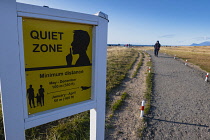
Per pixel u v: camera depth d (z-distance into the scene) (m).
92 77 2.20
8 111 1.56
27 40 1.58
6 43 1.44
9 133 1.61
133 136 3.60
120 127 3.93
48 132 3.44
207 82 8.84
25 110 1.67
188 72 11.55
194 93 6.82
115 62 14.20
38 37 1.65
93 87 2.22
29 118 1.71
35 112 1.78
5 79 1.49
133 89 7.04
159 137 3.61
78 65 2.02
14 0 1.42
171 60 18.62
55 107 1.92
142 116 4.46
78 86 2.08
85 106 2.17
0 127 3.35
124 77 9.02
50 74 1.79
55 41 1.77
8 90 1.53
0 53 1.43
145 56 22.75
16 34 1.48
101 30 2.12
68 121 3.82
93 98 2.26
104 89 2.37
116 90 6.75
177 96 6.38
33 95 1.72
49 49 1.74
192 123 4.28
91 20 1.97
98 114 2.38
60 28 1.78
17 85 1.57
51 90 1.84
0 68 1.45
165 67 13.43
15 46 1.49
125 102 5.52
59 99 1.93
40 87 1.75
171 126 4.09
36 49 1.65
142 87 7.41
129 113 4.70
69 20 1.78
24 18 1.54
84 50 2.05
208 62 17.38
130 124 4.09
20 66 1.56
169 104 5.53
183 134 3.76
